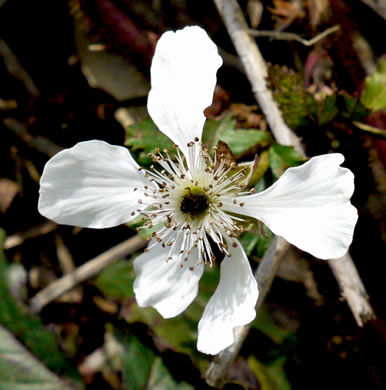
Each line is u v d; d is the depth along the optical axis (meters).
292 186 0.05
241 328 0.06
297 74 0.06
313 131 0.06
